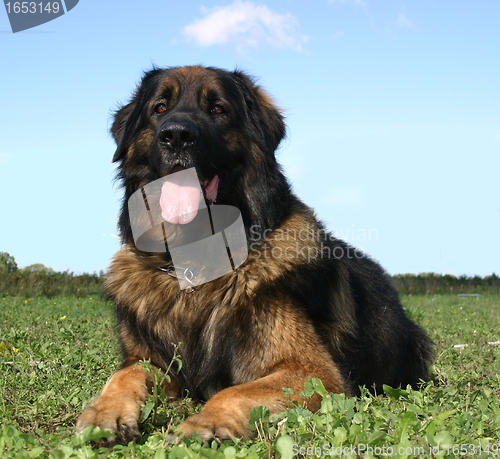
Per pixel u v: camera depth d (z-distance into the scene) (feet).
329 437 7.35
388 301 14.79
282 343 10.71
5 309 37.04
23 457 6.44
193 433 7.80
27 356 14.75
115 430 8.39
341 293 12.66
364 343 13.01
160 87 12.69
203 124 11.76
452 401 10.09
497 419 8.43
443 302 52.24
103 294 13.08
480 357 16.11
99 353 15.37
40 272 64.75
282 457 6.70
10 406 9.86
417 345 15.31
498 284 76.89
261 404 9.12
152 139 12.52
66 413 9.83
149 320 11.66
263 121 13.28
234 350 11.13
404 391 9.78
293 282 11.11
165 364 11.68
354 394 11.37
